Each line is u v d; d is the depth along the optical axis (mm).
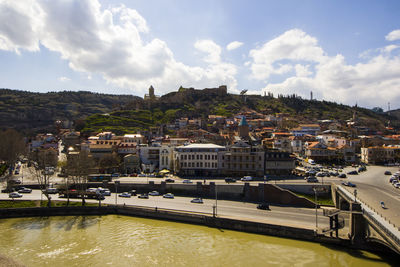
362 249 57031
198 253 56312
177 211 77875
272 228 65688
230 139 187125
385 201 69188
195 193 97938
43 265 51688
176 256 54969
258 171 114062
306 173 111250
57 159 144375
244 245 60312
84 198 93125
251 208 82250
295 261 52906
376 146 156625
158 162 142000
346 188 84938
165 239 63562
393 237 44438
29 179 114625
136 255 55438
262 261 52938
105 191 98188
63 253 56625
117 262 52625
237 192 94188
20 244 61250
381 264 51750
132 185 102250
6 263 50188
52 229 70750
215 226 71562
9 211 80812
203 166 119750
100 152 140375
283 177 107688
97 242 62031
